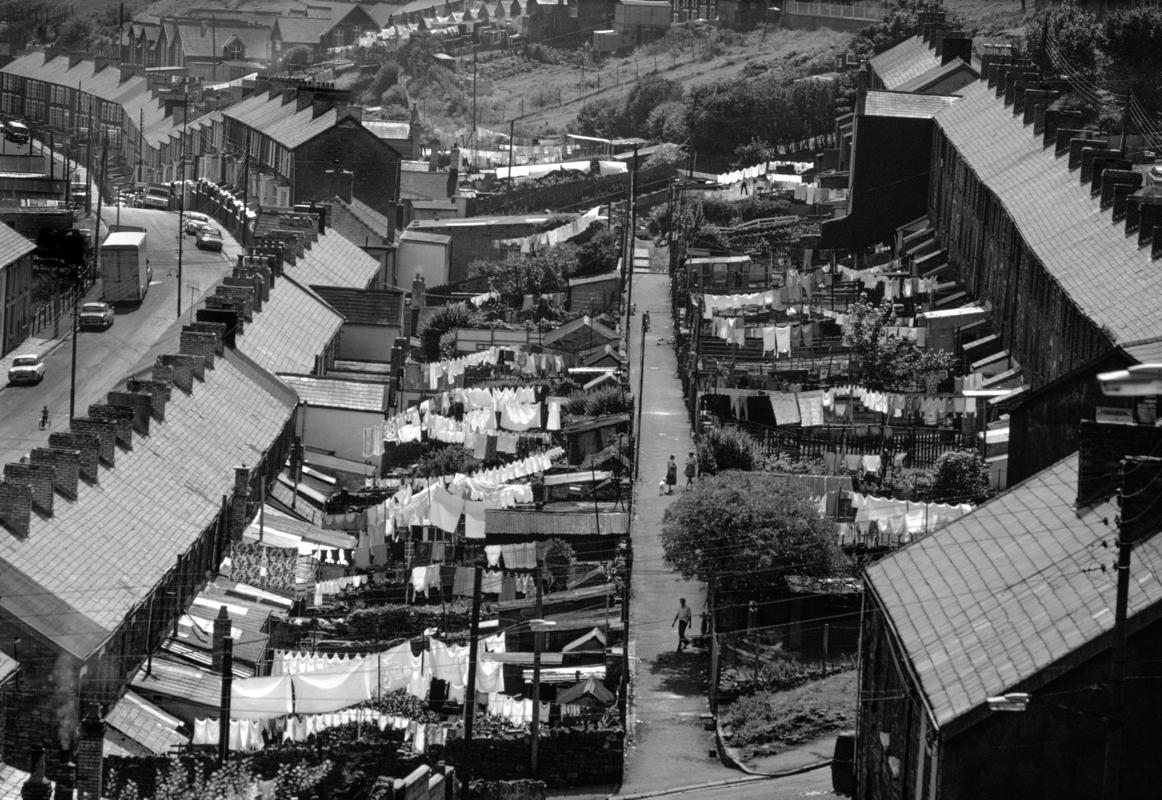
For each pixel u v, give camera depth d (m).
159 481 131.62
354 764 104.06
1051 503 77.81
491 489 147.88
